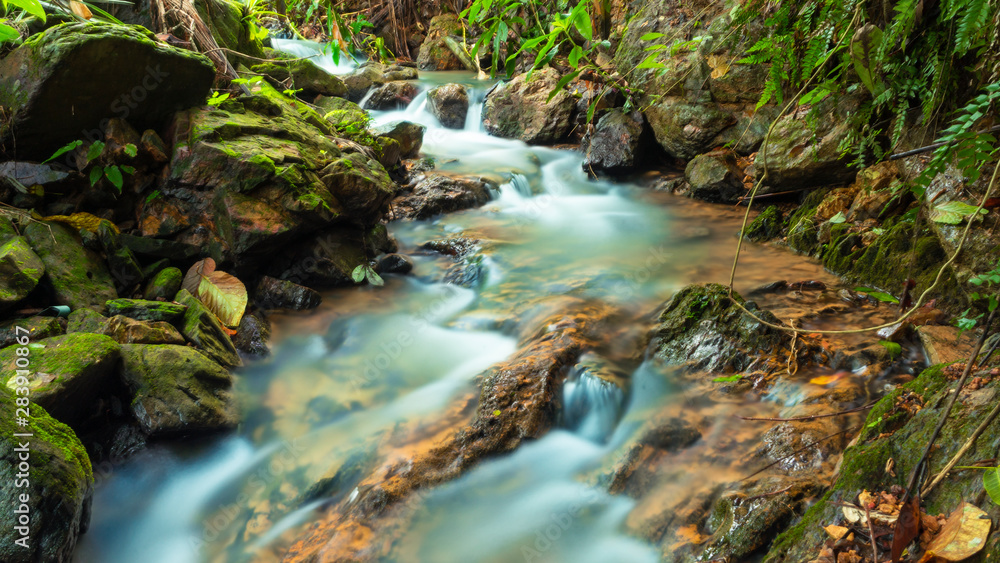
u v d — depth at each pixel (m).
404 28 11.04
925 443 1.95
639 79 6.22
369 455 2.89
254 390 3.40
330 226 4.41
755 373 3.07
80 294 3.36
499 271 4.58
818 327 3.46
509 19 3.64
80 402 2.88
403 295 4.39
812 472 2.39
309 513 2.70
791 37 3.16
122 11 4.82
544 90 7.48
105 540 2.58
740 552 2.14
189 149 3.93
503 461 2.80
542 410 2.96
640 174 6.44
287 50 9.14
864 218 4.28
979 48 2.80
